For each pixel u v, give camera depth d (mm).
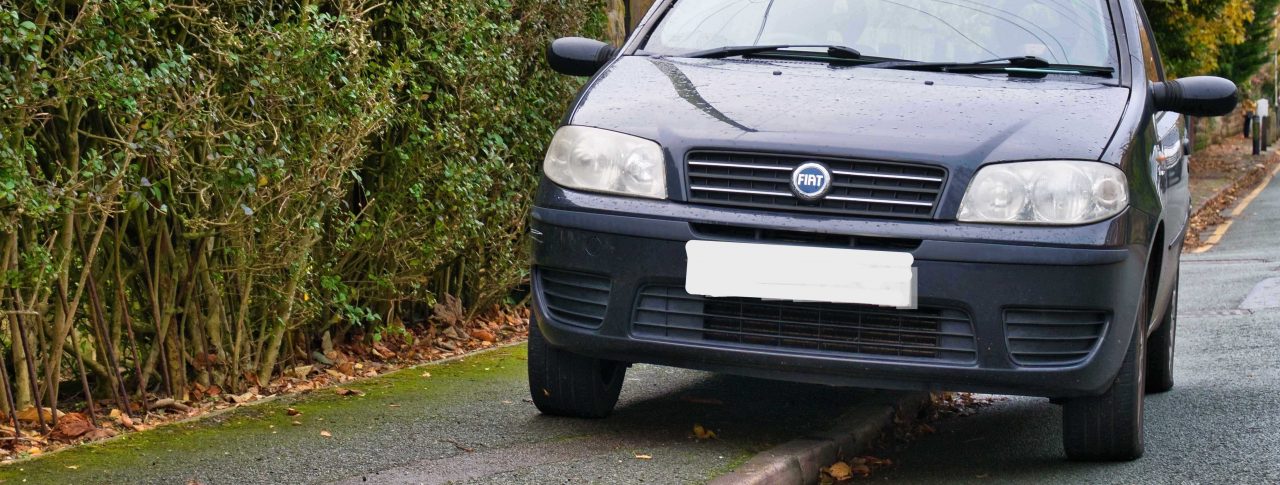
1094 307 4102
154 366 5113
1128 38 5051
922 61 4969
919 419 5559
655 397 5484
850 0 5305
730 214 4176
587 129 4465
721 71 4859
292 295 5309
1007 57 4945
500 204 6824
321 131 5137
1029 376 4109
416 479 4059
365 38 5266
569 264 4383
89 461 4133
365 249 5973
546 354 4840
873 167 4145
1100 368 4180
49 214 4047
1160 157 4742
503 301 7551
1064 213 4090
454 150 6230
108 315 4957
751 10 5375
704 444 4637
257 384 5430
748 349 4211
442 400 5281
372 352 6336
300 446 4438
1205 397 6035
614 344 4328
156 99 4340
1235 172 30094
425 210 6062
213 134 4547
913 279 4059
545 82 7301
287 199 5012
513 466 4242
